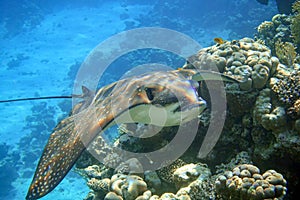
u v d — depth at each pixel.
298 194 1.63
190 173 1.66
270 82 1.75
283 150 1.59
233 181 1.47
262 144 1.68
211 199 1.54
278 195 1.40
